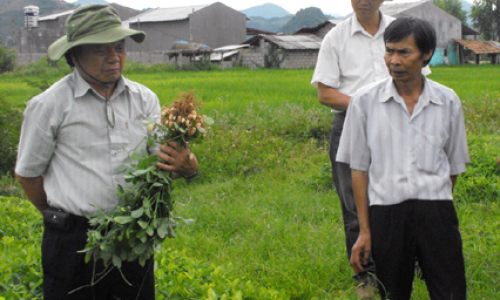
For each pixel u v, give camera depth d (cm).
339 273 417
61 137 257
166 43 4803
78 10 249
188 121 249
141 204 253
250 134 894
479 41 4731
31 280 372
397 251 288
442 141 288
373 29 389
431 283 289
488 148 687
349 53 389
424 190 281
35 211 555
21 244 430
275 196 634
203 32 4766
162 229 250
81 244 259
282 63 3906
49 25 5091
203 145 810
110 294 276
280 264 433
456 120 291
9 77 2811
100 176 259
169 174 256
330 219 549
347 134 307
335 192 646
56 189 260
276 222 530
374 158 292
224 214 570
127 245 250
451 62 4750
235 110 1154
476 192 595
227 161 777
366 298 374
